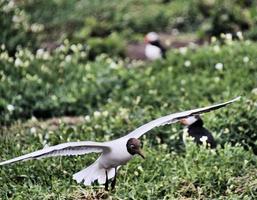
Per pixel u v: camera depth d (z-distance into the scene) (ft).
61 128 48.06
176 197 38.04
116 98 56.70
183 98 54.34
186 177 39.19
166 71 62.59
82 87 59.00
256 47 63.87
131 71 61.87
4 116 52.44
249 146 44.65
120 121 48.93
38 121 53.67
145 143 43.75
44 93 57.11
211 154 41.27
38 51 64.49
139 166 40.04
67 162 40.91
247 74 58.13
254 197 37.63
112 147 32.14
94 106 56.75
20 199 37.76
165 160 41.60
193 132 44.32
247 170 40.42
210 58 62.64
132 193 37.60
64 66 63.00
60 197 37.47
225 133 46.09
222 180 38.93
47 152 29.78
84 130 47.67
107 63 65.77
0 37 69.15
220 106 31.76
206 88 55.98
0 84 56.65
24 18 77.92
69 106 56.08
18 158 29.22
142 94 56.44
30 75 60.85
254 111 47.60
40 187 38.81
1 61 60.95
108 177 33.47
